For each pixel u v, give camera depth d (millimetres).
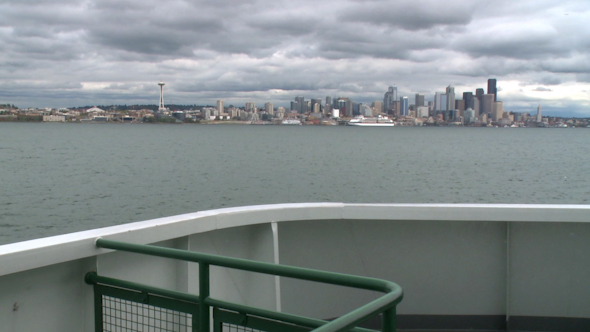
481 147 97750
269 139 127312
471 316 3389
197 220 2615
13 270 1943
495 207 3145
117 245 2172
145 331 2367
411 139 136250
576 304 3318
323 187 37312
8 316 2062
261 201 30797
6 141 98250
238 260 1896
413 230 3363
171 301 2129
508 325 3346
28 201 29281
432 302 3385
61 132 160750
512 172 49125
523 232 3332
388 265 3363
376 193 34750
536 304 3338
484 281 3381
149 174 43969
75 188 34750
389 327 1484
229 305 1987
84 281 2324
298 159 62719
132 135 142125
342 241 3330
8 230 22047
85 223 23594
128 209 27266
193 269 2682
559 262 3322
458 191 36094
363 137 149250
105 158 60656
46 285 2193
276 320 1931
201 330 2049
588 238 3309
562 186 39281
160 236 2457
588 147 101375
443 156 71062
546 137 167375
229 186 37094
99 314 2311
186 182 38844
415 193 34875
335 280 1667
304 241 3273
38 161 55531
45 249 2045
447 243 3369
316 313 3271
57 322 2232
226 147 88312
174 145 92500
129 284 2215
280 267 1785
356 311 1367
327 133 190750
